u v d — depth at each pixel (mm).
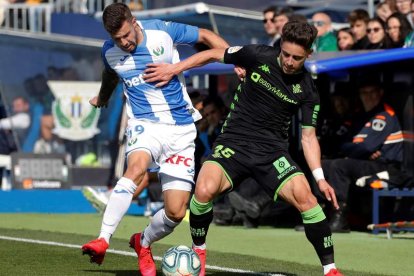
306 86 21234
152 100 22203
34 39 52250
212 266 24953
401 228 33844
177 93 22375
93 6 56531
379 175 35469
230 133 21734
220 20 46125
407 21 39375
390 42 39594
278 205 38094
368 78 36812
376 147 35781
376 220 35062
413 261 27094
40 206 47094
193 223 21781
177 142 22172
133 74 22188
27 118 52344
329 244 21188
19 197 47062
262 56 21250
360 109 37281
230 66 38156
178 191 22047
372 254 28719
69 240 31188
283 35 20469
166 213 22109
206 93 45250
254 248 30406
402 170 36531
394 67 37531
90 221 40656
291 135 38469
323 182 21219
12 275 22828
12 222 39875
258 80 21297
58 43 52062
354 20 41406
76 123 51594
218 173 21469
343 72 37438
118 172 49031
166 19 47531
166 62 22250
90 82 52062
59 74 52156
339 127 37594
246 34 46688
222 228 37656
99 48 52125
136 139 21984
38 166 48594
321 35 43438
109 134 51344
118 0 54438
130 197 21406
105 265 24875
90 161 50812
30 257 26438
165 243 31734
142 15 48031
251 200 37219
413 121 38000
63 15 56344
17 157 48469
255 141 21453
